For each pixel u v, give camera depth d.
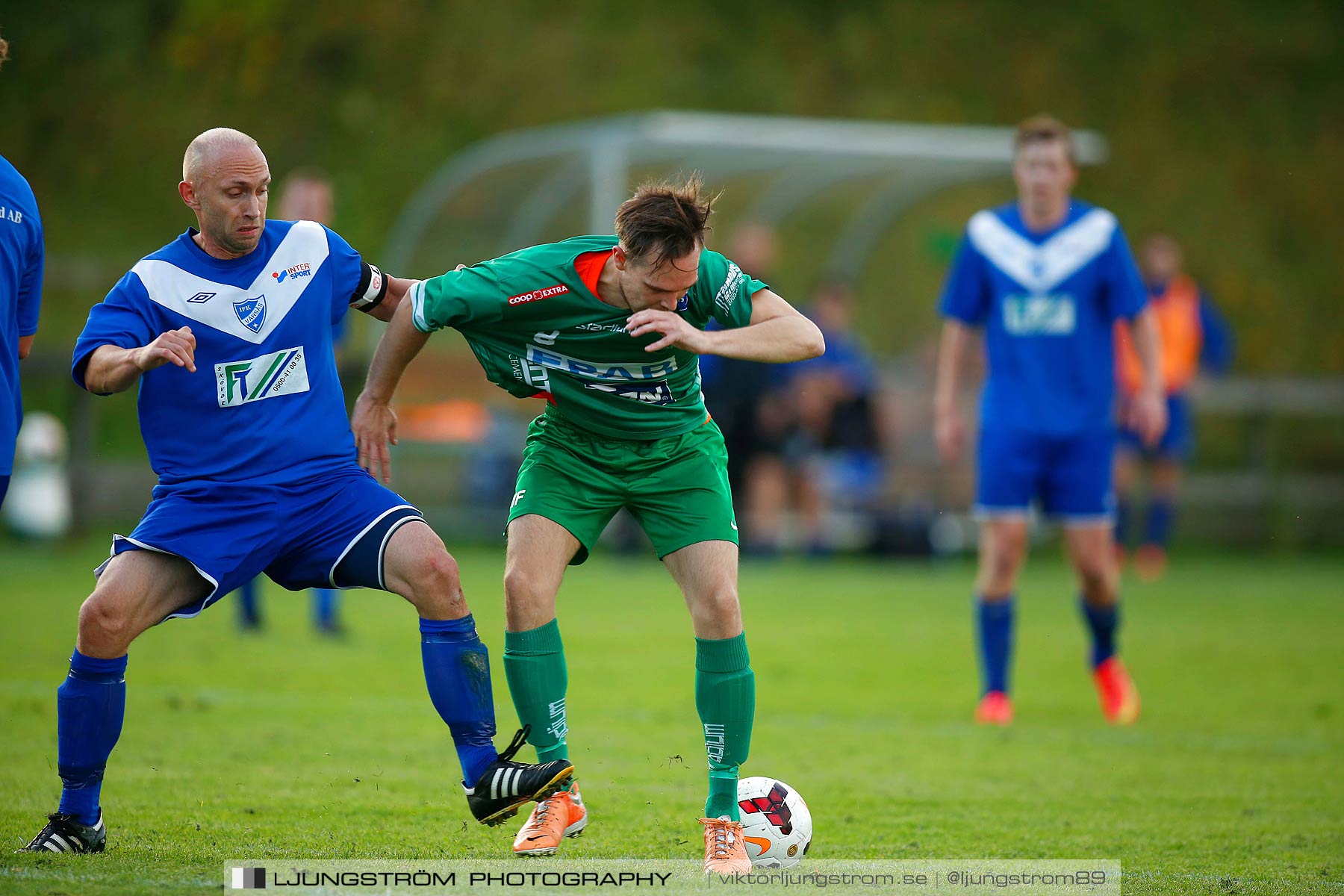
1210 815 17.02
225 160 13.60
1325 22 73.69
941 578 46.25
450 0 71.69
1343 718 24.64
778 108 70.44
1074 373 24.44
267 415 14.09
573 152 49.31
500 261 14.41
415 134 68.00
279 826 15.16
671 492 14.56
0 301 13.91
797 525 48.62
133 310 13.71
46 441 48.97
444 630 13.98
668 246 13.31
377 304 15.19
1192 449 63.19
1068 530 24.53
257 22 70.31
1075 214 24.64
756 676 28.05
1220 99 71.19
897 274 62.72
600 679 26.70
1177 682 28.73
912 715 24.27
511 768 13.37
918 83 72.12
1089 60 72.44
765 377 45.75
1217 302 65.25
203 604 13.87
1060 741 22.08
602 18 72.19
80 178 66.81
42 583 38.44
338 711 22.80
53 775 17.52
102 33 70.75
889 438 51.72
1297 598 43.09
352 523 14.08
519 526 14.56
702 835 15.27
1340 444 62.66
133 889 12.07
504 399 51.31
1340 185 68.75
